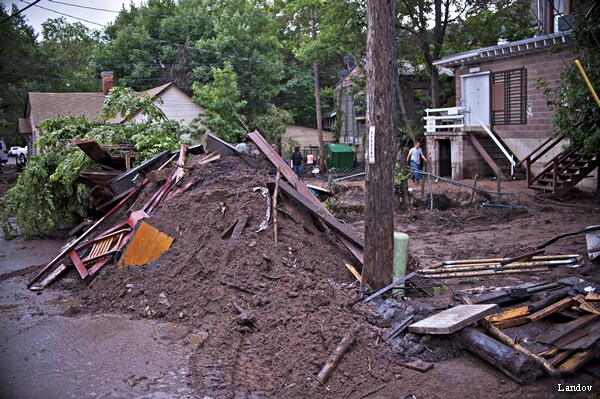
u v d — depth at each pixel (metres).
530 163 17.94
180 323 7.14
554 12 22.36
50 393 5.41
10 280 9.80
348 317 6.40
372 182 7.20
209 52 35.94
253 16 39.19
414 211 14.85
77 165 12.88
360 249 8.33
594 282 7.02
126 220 10.42
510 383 5.18
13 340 6.84
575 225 11.96
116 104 15.49
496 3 26.64
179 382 5.55
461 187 18.83
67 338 6.84
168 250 8.50
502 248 10.24
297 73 41.09
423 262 9.51
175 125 16.48
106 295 8.23
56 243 13.23
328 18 27.48
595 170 16.97
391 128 7.15
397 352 5.80
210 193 9.05
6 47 43.84
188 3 42.47
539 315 5.99
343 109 36.88
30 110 35.66
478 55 23.03
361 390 5.29
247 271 7.37
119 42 38.84
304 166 34.69
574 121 15.60
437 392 5.13
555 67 20.27
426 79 30.88
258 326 6.41
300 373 5.50
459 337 5.78
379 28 6.98
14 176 32.97
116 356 6.24
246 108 36.59
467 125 24.58
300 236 8.16
